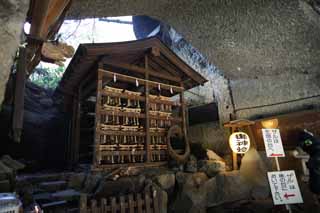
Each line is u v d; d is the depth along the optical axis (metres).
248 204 5.54
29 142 9.70
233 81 8.44
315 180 3.99
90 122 9.41
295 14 5.04
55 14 3.25
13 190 4.02
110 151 5.92
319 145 4.13
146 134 6.62
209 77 9.64
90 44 5.69
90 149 9.39
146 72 7.14
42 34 3.56
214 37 6.92
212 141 8.88
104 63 6.29
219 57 7.78
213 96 9.40
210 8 5.74
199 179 6.01
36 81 13.82
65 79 7.50
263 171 6.14
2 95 2.19
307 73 6.38
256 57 6.93
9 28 2.13
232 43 6.85
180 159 6.90
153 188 4.78
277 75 7.11
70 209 4.45
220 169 6.46
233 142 6.55
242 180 5.96
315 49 5.66
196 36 7.20
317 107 6.07
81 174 6.02
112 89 6.39
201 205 5.38
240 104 8.09
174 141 7.57
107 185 4.78
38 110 11.12
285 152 6.36
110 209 4.04
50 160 10.01
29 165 8.85
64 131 10.75
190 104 10.64
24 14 2.29
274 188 4.26
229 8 5.59
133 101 7.36
